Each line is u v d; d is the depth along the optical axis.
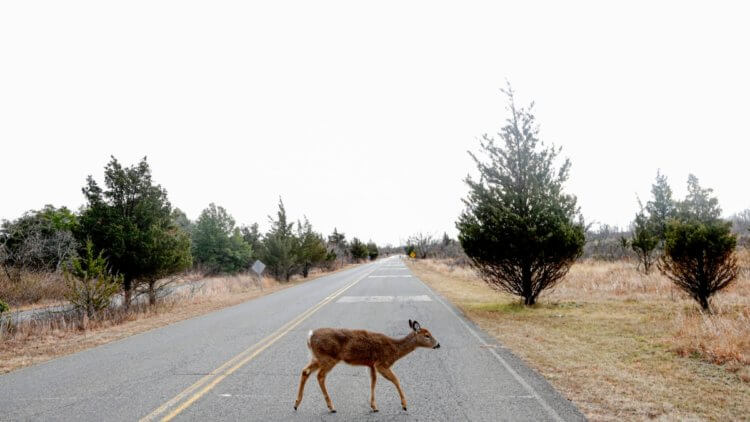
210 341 10.34
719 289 11.87
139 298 19.23
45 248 25.95
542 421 5.07
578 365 7.50
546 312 13.49
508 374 7.05
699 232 11.70
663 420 5.04
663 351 8.26
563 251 14.22
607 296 16.22
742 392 5.97
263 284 30.19
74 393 6.50
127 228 16.67
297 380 6.98
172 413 5.57
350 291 23.17
